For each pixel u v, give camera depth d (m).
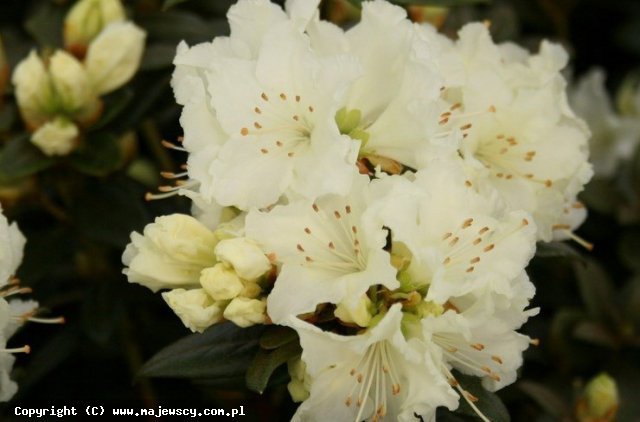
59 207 0.64
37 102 0.59
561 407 0.60
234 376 0.53
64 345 0.63
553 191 0.55
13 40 0.64
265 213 0.51
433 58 0.52
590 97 0.71
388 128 0.52
